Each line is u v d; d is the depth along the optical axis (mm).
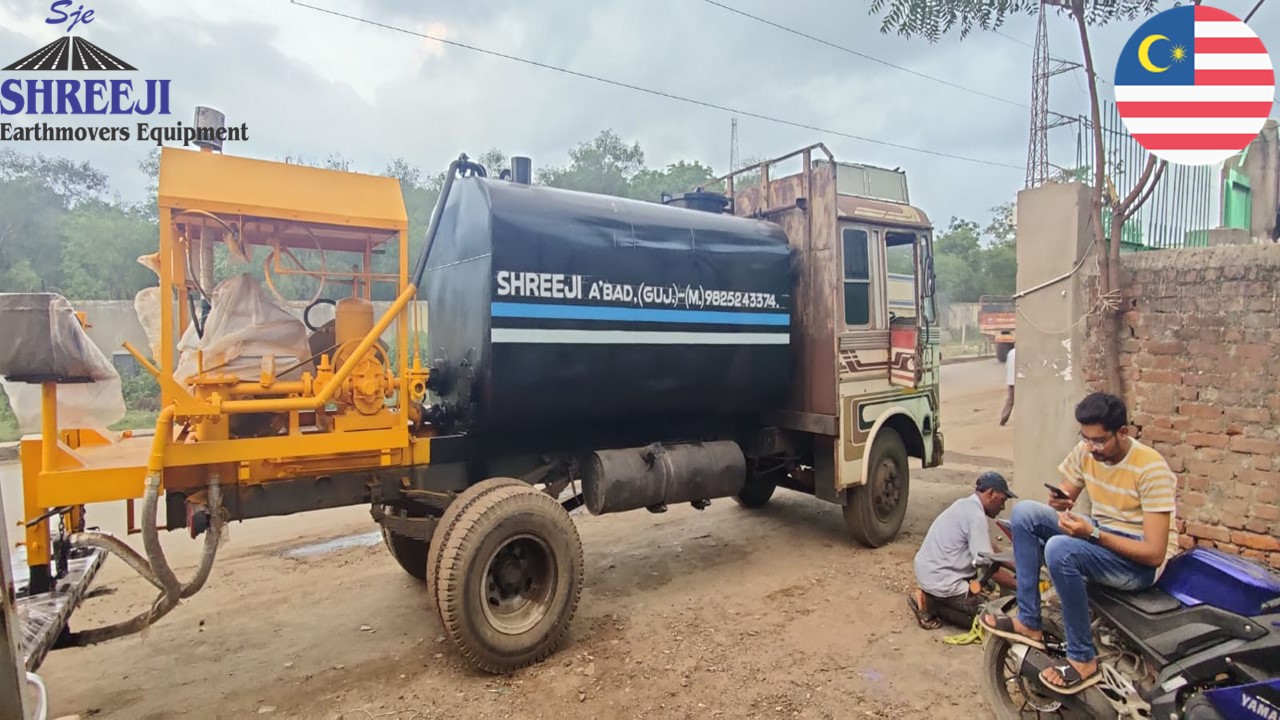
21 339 3141
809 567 5449
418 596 4941
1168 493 2891
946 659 3893
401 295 3986
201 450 3479
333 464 3951
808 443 6281
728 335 5348
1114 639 2994
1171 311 4445
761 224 5828
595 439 5164
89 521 6992
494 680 3758
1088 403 3041
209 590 5055
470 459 4539
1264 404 4082
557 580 3986
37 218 21250
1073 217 4883
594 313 4621
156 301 3738
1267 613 2639
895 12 4914
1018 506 3260
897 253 6602
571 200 4727
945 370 21203
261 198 3570
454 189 4867
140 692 3662
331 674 3842
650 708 3443
